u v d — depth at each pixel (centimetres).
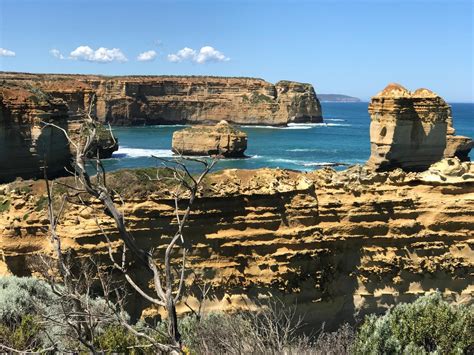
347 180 2777
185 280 2506
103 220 2416
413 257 2730
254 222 2611
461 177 2798
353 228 2694
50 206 1091
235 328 1305
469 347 1522
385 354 1406
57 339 1321
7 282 1775
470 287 2755
